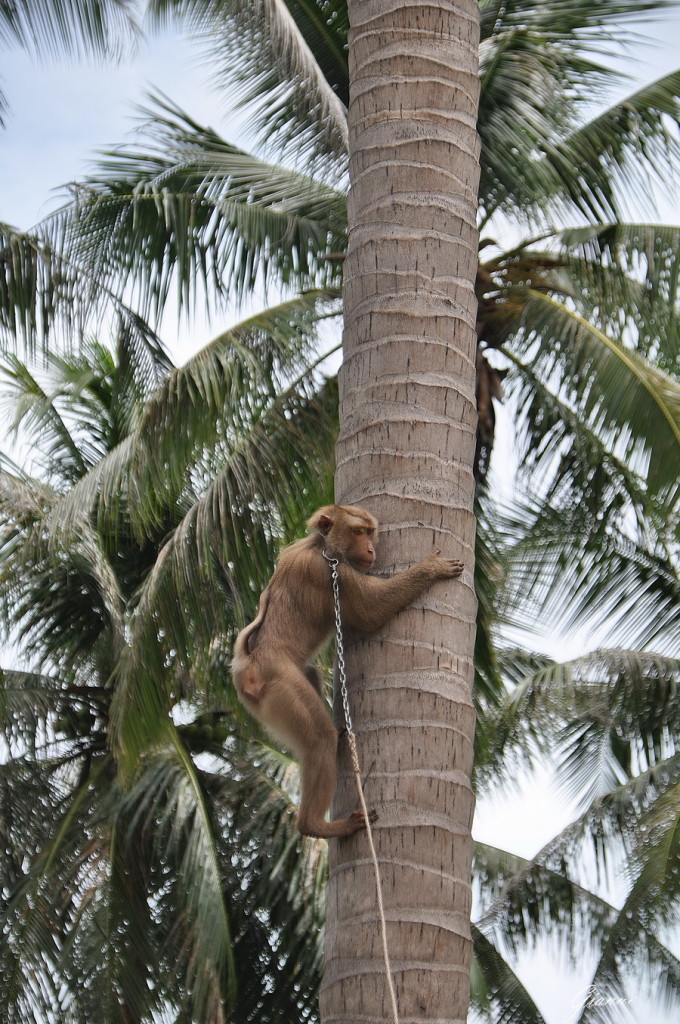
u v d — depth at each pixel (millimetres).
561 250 23922
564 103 24094
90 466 30156
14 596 26328
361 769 9992
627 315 23359
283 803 24391
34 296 23359
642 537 24625
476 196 12133
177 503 27906
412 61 12180
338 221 24469
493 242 23438
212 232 24141
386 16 12383
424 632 10297
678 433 19906
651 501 22297
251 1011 23250
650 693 26375
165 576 21062
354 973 9320
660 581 25625
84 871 23188
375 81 12227
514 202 24141
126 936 22516
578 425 22984
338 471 11320
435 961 9320
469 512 10953
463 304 11500
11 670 26766
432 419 11008
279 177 24844
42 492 26453
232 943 23016
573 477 23828
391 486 10852
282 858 22594
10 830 24750
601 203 24000
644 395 20453
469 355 11430
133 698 20656
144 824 23047
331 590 11344
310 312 23047
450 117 12062
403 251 11500
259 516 21000
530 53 24125
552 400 23406
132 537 28328
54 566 26172
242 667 11477
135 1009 21750
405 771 9852
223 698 24438
